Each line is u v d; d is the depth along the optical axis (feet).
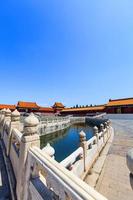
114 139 37.76
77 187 4.57
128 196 12.65
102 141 30.09
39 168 7.98
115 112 157.58
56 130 88.99
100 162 21.18
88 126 127.85
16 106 224.33
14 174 12.66
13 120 18.90
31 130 9.71
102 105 196.24
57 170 5.87
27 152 9.18
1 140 26.27
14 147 15.01
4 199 10.50
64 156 48.98
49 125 79.77
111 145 31.53
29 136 9.52
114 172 17.61
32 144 9.58
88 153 18.69
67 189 4.74
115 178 16.03
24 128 9.86
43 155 7.59
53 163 6.53
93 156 21.25
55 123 88.28
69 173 5.55
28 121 9.73
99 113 172.55
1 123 32.24
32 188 7.64
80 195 4.24
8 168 14.15
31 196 7.79
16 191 10.02
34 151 8.39
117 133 47.83
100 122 107.24
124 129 58.39
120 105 150.82
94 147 22.27
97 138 24.94
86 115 188.14
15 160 13.02
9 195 10.95
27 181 8.52
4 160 17.65
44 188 7.14
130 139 36.86
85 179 15.92
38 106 240.12
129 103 145.18
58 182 5.34
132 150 3.68
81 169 15.84
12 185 10.95
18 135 13.52
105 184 14.75
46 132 75.72
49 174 6.11
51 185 5.94
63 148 59.72
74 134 93.56
